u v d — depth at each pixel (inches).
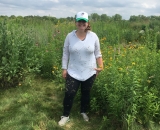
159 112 158.1
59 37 317.1
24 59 219.3
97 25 501.0
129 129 147.3
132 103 143.6
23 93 210.7
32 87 223.9
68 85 154.0
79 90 189.6
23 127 155.7
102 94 165.2
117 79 152.9
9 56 211.5
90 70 153.2
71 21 498.0
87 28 148.9
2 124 160.4
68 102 160.2
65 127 160.7
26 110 178.9
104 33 425.4
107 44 292.8
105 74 169.3
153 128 154.1
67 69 157.0
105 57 217.9
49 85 231.9
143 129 153.5
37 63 242.7
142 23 736.3
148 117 154.9
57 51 268.5
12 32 217.8
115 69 159.2
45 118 167.0
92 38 149.9
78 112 177.0
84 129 159.3
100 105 173.3
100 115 173.6
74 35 148.7
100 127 156.1
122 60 193.3
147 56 210.2
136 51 237.3
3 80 217.5
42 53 257.3
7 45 208.7
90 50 148.2
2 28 210.1
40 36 318.0
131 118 144.3
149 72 174.4
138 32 577.3
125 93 145.9
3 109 181.8
